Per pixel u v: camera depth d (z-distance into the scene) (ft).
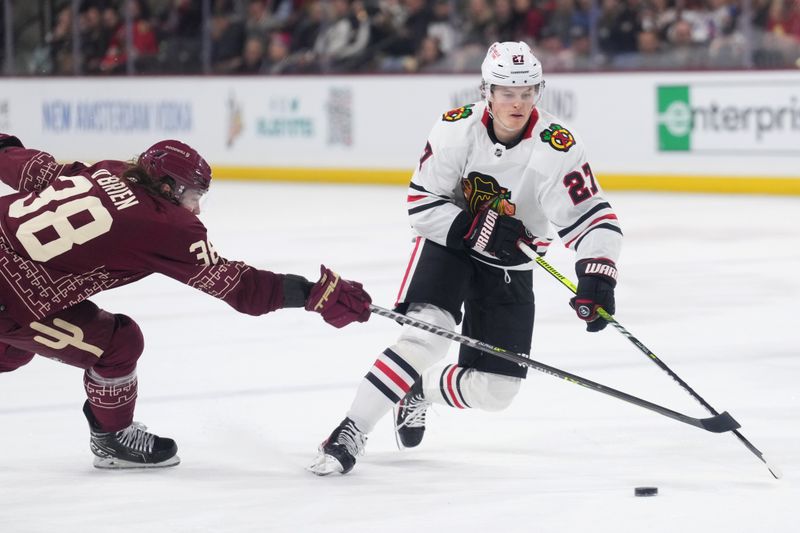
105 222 37.76
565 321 70.64
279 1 159.94
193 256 38.47
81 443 46.65
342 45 153.99
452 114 43.55
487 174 43.09
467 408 47.37
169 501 38.58
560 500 37.93
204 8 162.40
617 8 138.51
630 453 44.45
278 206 131.13
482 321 44.80
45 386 56.29
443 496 38.70
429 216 43.91
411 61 150.51
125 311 76.43
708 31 134.41
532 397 53.47
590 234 42.01
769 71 128.67
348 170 153.38
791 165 128.57
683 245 98.58
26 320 38.63
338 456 41.22
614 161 139.13
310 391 55.11
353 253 97.09
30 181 40.93
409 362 41.47
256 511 37.29
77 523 36.40
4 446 46.29
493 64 40.78
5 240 38.34
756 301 75.72
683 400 52.65
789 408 50.90
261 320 72.64
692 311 73.05
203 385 56.65
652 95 135.74
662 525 35.04
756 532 34.24
